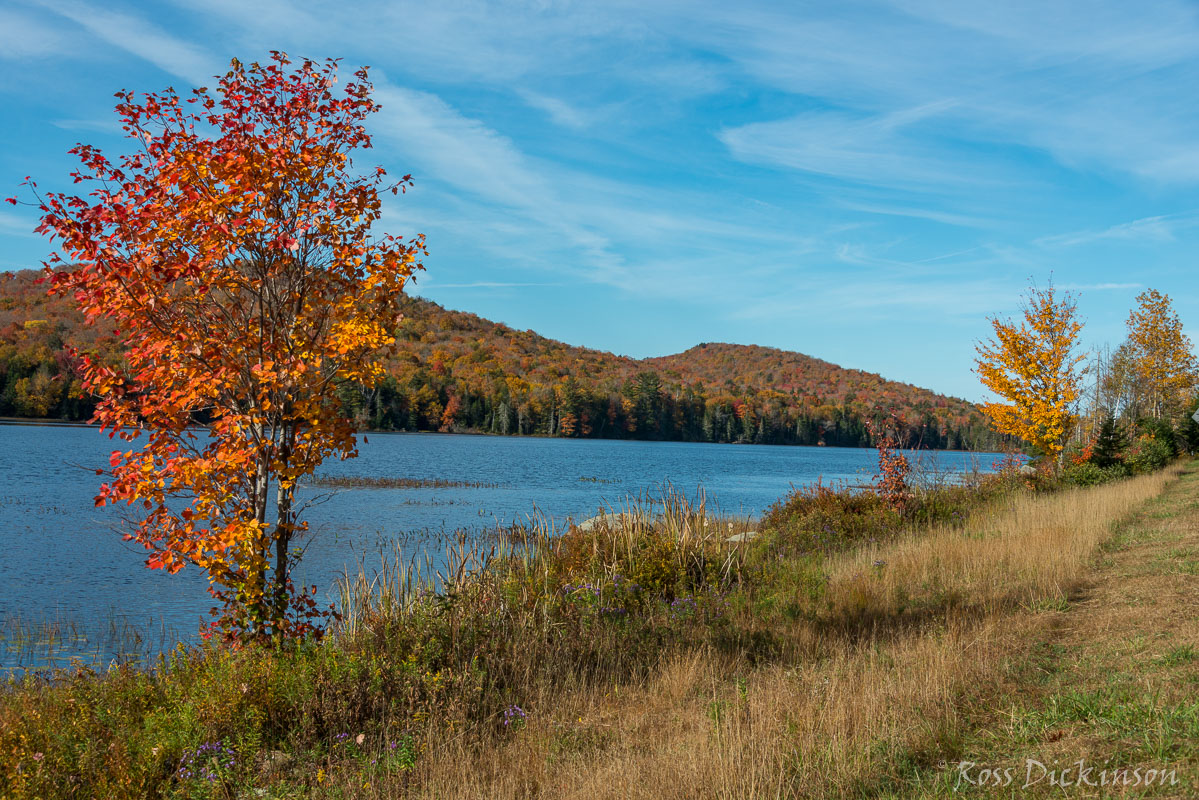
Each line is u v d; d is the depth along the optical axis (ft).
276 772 18.17
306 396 24.30
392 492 112.16
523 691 23.03
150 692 21.85
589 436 465.47
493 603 28.66
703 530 41.06
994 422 91.86
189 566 53.31
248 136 23.53
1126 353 155.53
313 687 20.85
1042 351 85.61
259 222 23.17
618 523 43.96
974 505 65.87
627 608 32.19
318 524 74.49
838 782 14.89
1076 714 17.12
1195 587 27.99
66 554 57.11
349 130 25.13
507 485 132.36
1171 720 15.74
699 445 458.09
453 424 427.33
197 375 22.76
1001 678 20.38
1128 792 13.16
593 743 19.22
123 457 22.84
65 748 17.99
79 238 20.85
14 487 100.73
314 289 24.54
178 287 23.76
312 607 25.49
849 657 24.27
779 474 192.44
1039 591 30.50
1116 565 34.96
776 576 39.42
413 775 17.79
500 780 17.30
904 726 17.56
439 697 21.81
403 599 28.71
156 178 22.77
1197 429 146.30
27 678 23.82
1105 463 93.91
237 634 23.63
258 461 24.09
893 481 61.57
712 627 29.37
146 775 17.51
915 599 32.01
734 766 15.60
